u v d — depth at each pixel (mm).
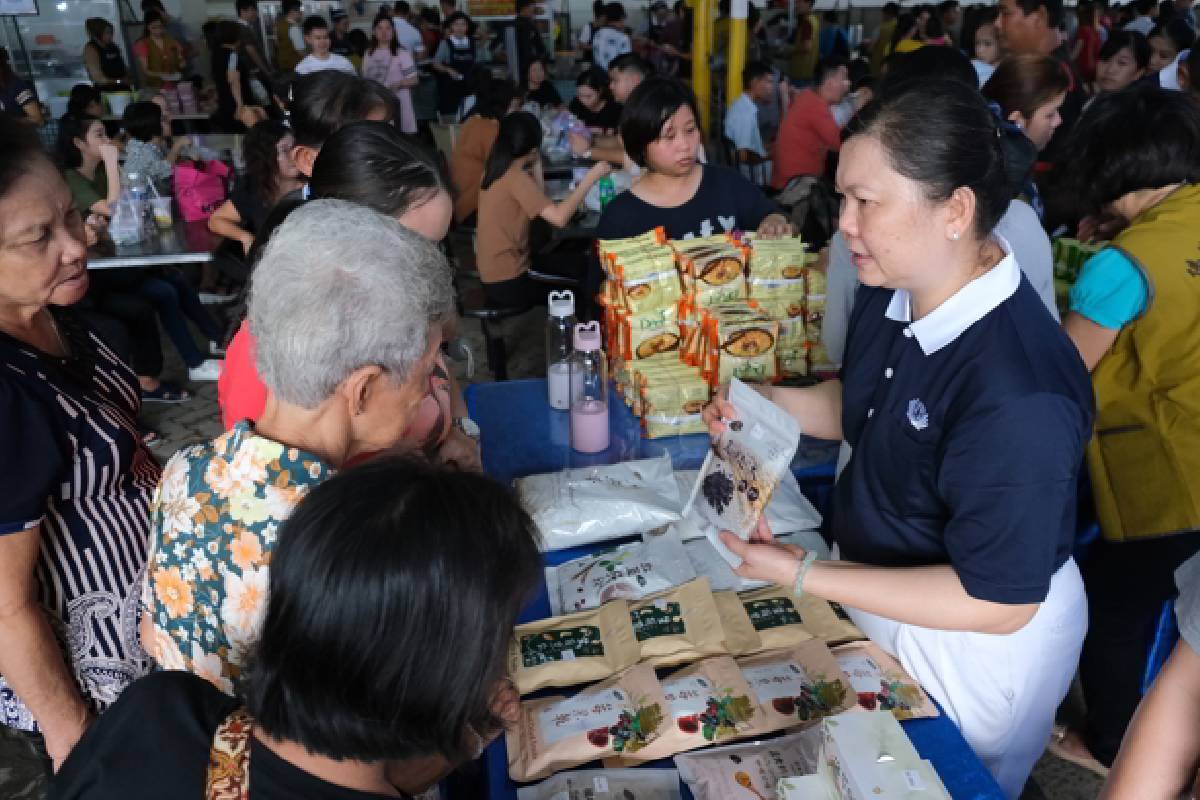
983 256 1063
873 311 1238
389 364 867
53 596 1149
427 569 571
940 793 819
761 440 1167
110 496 1175
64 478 1100
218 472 880
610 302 1974
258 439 866
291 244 859
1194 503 1647
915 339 1104
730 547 1166
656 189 2455
